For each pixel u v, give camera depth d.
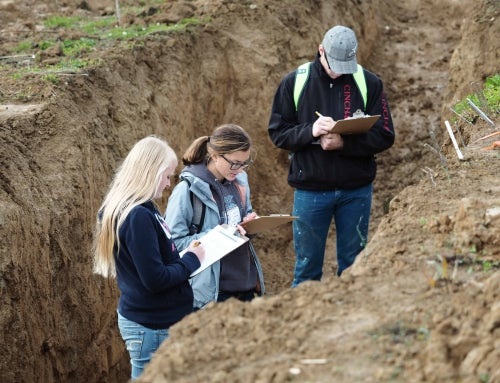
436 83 12.00
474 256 4.14
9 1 11.07
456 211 4.66
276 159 10.37
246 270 5.23
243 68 10.25
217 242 4.70
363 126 5.79
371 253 4.36
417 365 3.17
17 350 5.60
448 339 3.31
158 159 4.34
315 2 11.58
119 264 4.42
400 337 3.40
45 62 8.20
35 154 6.59
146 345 4.52
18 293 5.65
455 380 3.08
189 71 9.52
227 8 10.64
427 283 3.88
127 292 4.46
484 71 9.71
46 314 6.05
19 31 9.96
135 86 8.37
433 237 4.43
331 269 9.31
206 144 5.14
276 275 9.51
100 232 4.39
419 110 11.55
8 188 5.96
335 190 6.17
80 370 6.53
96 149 7.25
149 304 4.45
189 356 3.39
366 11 12.65
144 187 4.31
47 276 6.10
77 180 6.70
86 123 7.25
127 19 10.33
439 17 13.53
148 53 8.93
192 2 11.08
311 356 3.32
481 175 5.37
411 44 12.98
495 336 3.27
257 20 10.64
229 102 10.24
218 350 3.42
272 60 10.39
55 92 7.25
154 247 4.27
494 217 4.29
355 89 6.08
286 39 10.66
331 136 5.88
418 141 11.11
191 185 5.02
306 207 6.25
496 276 3.64
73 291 6.49
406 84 12.07
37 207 6.15
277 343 3.45
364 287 3.89
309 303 3.76
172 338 3.59
